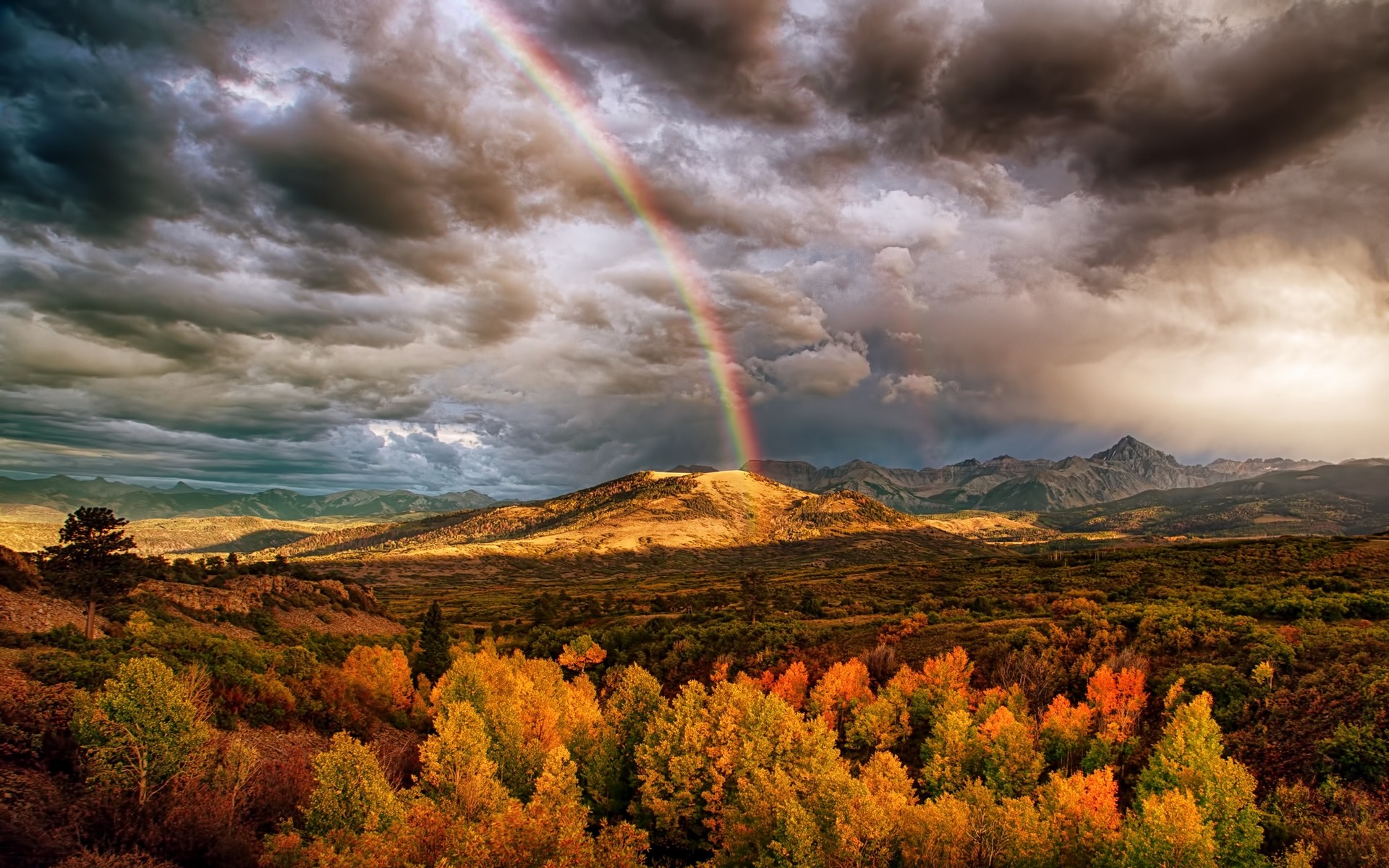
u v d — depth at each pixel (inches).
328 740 2134.6
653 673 4259.4
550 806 1606.8
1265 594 3772.1
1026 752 2183.8
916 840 1632.6
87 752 1242.6
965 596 5349.4
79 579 2091.5
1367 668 2199.8
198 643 2300.7
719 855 1926.7
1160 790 1857.8
